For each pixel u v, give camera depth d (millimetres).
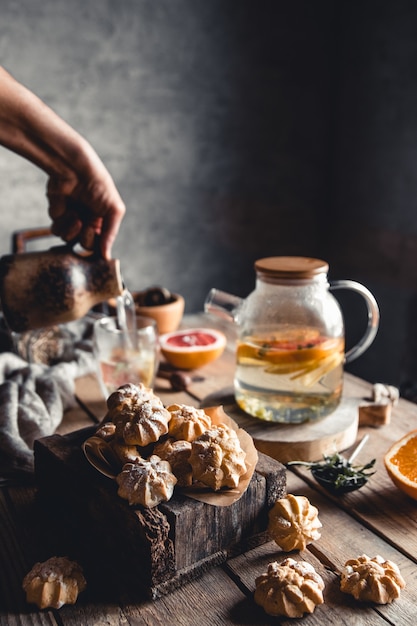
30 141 904
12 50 1419
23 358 1035
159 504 635
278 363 812
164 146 1646
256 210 1830
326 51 1816
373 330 918
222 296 951
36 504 750
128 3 1518
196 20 1611
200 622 596
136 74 1565
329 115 1871
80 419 927
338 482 741
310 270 793
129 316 999
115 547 649
